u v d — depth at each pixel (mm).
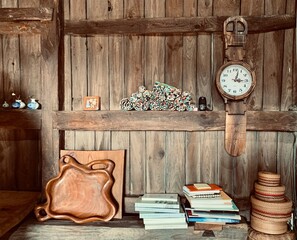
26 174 1816
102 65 1771
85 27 1714
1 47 1802
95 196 1635
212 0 1715
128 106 1681
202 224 1481
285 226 1483
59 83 1704
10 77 1802
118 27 1696
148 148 1766
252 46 1704
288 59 1679
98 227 1525
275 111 1605
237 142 1634
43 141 1697
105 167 1680
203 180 1748
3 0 1782
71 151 1708
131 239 1506
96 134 1783
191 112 1639
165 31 1675
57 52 1679
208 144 1742
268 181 1511
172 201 1549
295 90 1669
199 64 1730
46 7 1654
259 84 1710
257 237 1472
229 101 1628
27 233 1536
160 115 1648
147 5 1741
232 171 1731
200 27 1655
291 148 1697
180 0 1725
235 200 1714
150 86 1755
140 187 1773
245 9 1697
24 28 1736
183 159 1755
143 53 1752
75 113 1686
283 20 1604
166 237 1498
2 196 1698
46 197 1628
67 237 1531
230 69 1605
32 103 1715
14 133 1814
